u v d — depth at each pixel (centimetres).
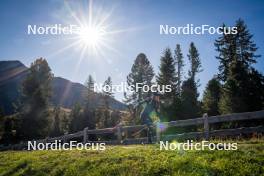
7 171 1432
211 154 1046
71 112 6259
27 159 1503
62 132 6331
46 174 1280
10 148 3312
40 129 5238
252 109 3309
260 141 1221
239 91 3366
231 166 933
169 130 3434
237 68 3606
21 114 5278
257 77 3544
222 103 3550
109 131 2120
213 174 914
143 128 1894
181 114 4125
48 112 5412
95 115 6444
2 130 5216
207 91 4619
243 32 5272
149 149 1263
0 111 5881
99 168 1167
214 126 3152
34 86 5394
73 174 1198
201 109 4441
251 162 942
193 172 945
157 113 1633
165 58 5397
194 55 6369
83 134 2317
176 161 1039
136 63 5934
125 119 5691
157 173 1012
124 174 1066
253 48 5166
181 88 4994
